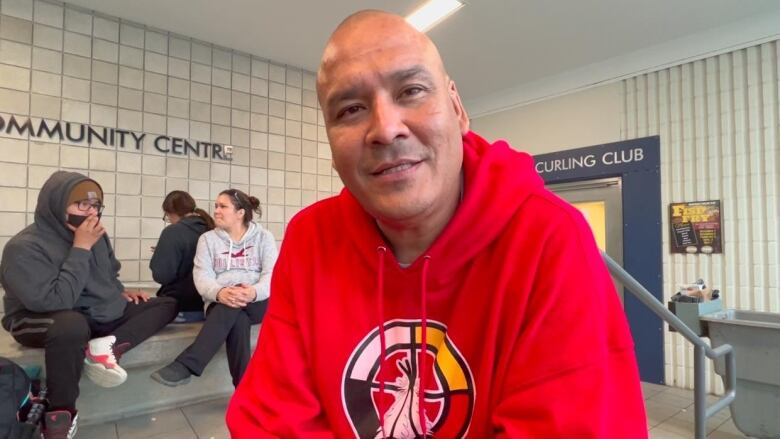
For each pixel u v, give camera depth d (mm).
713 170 2930
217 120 3354
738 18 2783
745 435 2162
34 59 2693
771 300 2703
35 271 1882
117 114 2957
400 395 720
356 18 635
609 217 3457
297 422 716
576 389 561
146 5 2811
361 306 754
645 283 3184
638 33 2988
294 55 3514
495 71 3615
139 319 2279
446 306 721
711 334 2209
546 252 637
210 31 3133
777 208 2697
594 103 3498
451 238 677
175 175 3166
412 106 618
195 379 2648
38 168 2695
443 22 2867
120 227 2953
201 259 2482
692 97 3025
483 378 654
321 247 808
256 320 2512
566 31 2971
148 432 2191
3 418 1519
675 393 2939
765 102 2742
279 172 3645
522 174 714
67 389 1846
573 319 591
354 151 633
